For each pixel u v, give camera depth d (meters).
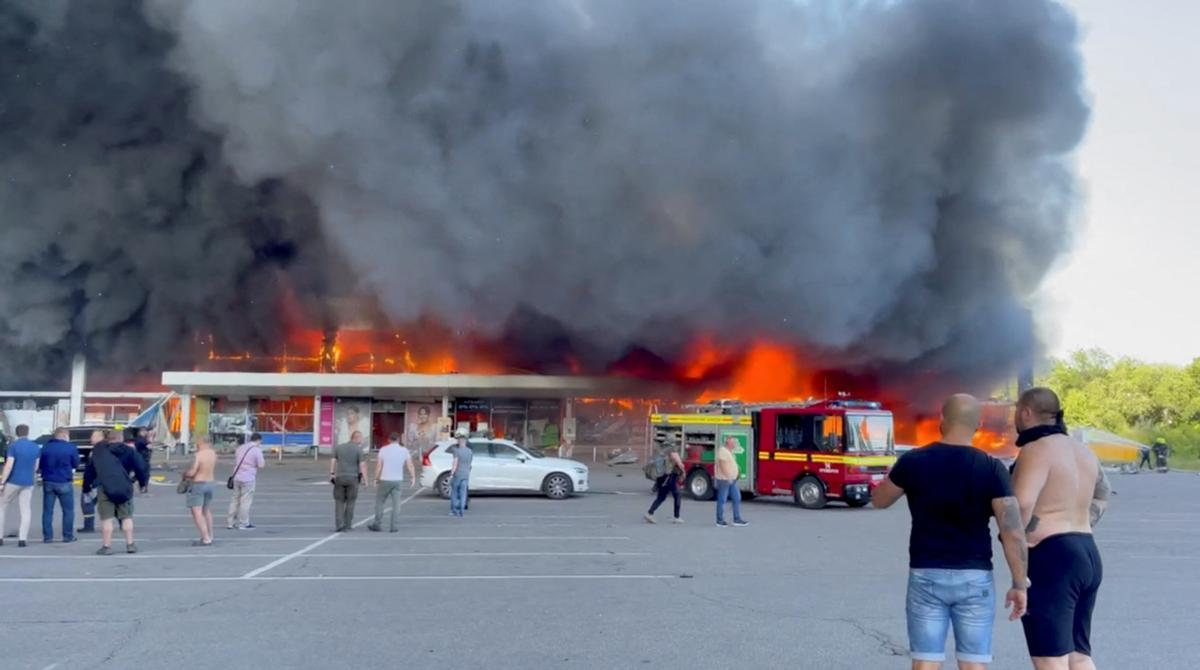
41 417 41.16
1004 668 6.55
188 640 7.12
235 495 15.08
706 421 21.86
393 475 14.72
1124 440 40.28
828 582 10.02
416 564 11.13
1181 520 18.27
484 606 8.49
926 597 4.63
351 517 14.78
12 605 8.49
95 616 8.00
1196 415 61.41
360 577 10.12
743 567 11.13
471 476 21.53
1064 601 4.93
